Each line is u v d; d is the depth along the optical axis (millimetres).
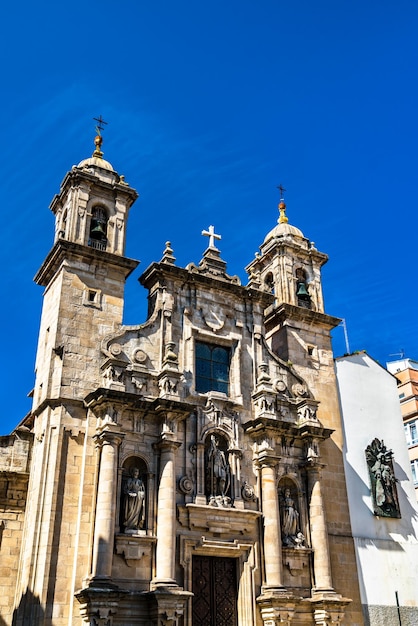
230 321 38656
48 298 36625
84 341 33750
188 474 33188
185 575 30969
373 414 42188
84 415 32156
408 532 39750
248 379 37750
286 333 41500
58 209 39938
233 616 32406
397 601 37094
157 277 37188
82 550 29312
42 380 34500
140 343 35062
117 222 37656
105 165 39438
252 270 46312
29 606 28188
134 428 32375
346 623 35000
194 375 35906
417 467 60312
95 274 35625
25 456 33625
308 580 34469
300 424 37562
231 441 35156
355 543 37406
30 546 29484
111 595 27344
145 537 30234
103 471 30062
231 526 33094
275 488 34625
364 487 39469
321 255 45281
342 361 42812
